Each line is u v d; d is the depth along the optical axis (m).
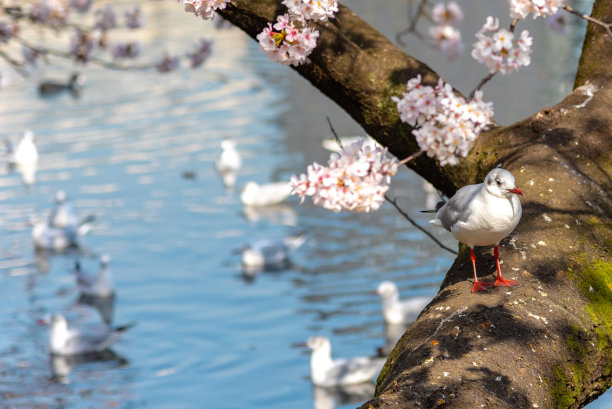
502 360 3.53
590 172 5.12
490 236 4.35
